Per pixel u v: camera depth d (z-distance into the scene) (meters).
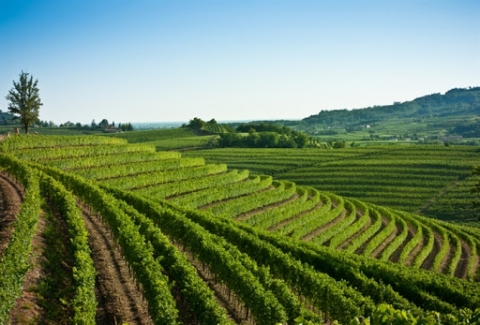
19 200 34.59
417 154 123.62
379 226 58.81
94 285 21.66
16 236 21.05
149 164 63.34
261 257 30.86
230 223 39.72
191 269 23.09
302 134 163.62
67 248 26.23
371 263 31.83
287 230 50.06
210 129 185.00
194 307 19.94
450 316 9.94
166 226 35.00
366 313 22.17
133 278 24.33
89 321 16.28
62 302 18.97
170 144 151.38
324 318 25.42
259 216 51.28
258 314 20.62
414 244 54.69
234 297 25.61
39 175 41.56
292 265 27.52
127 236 26.08
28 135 64.31
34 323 16.17
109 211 31.70
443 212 90.12
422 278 28.62
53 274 21.42
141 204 39.88
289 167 118.69
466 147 129.12
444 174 106.88
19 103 69.12
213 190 59.16
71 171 54.16
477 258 54.78
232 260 25.08
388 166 114.12
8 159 43.97
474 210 88.44
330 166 117.06
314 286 24.83
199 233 29.89
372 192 99.06
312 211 58.16
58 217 33.00
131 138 164.25
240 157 129.25
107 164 61.12
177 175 62.94
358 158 123.62
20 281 17.19
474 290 28.66
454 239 58.97
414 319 7.54
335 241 48.50
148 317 20.44
